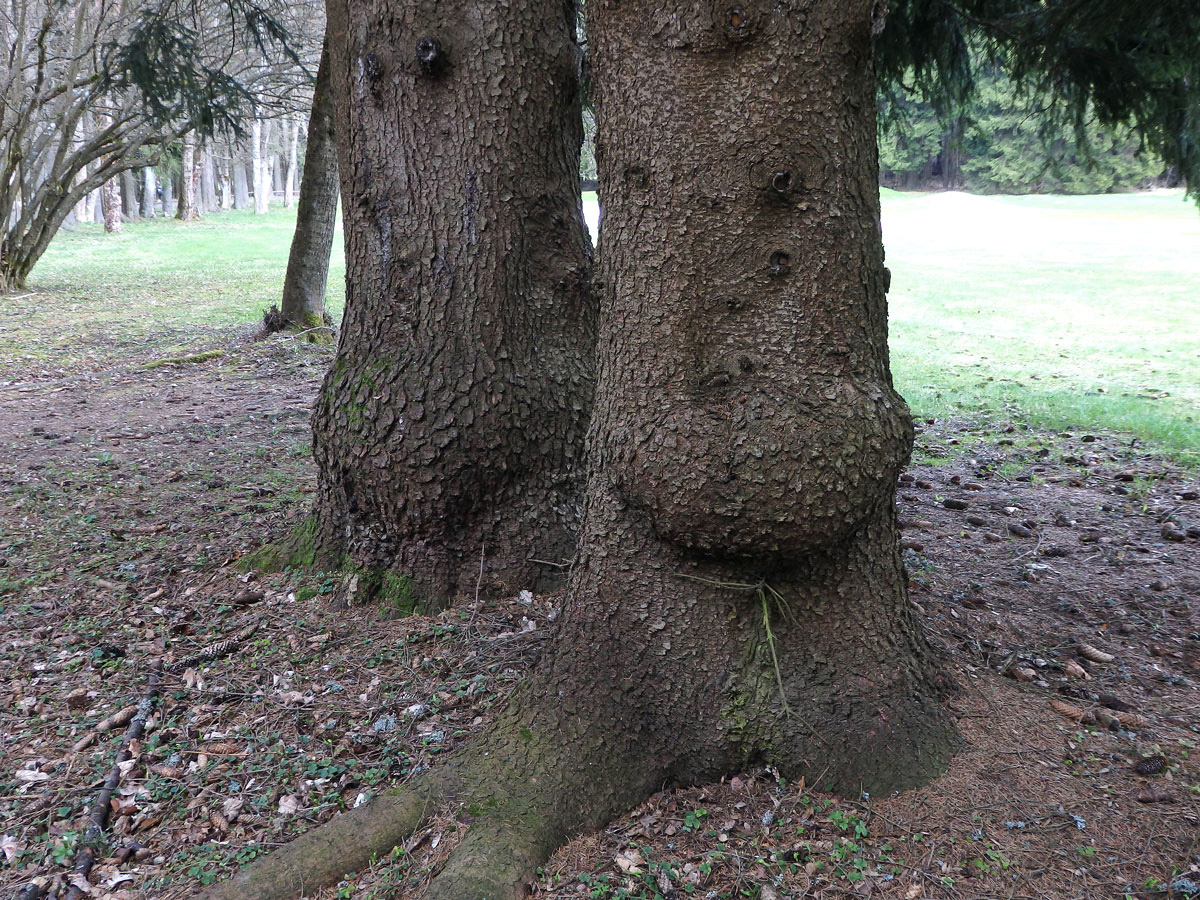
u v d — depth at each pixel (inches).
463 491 152.3
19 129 745.0
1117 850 95.0
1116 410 335.9
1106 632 152.6
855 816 100.4
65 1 449.4
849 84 97.2
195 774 117.8
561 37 152.0
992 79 301.6
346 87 150.8
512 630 144.6
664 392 100.3
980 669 129.5
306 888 95.1
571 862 98.0
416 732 121.4
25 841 107.3
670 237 99.3
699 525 99.5
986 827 98.1
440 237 148.6
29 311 666.8
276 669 142.1
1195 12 215.3
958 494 242.5
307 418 345.7
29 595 181.2
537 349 155.1
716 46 94.3
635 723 108.6
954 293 706.8
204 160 2023.9
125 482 261.3
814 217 96.8
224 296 749.9
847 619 108.3
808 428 95.4
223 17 569.0
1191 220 1302.9
